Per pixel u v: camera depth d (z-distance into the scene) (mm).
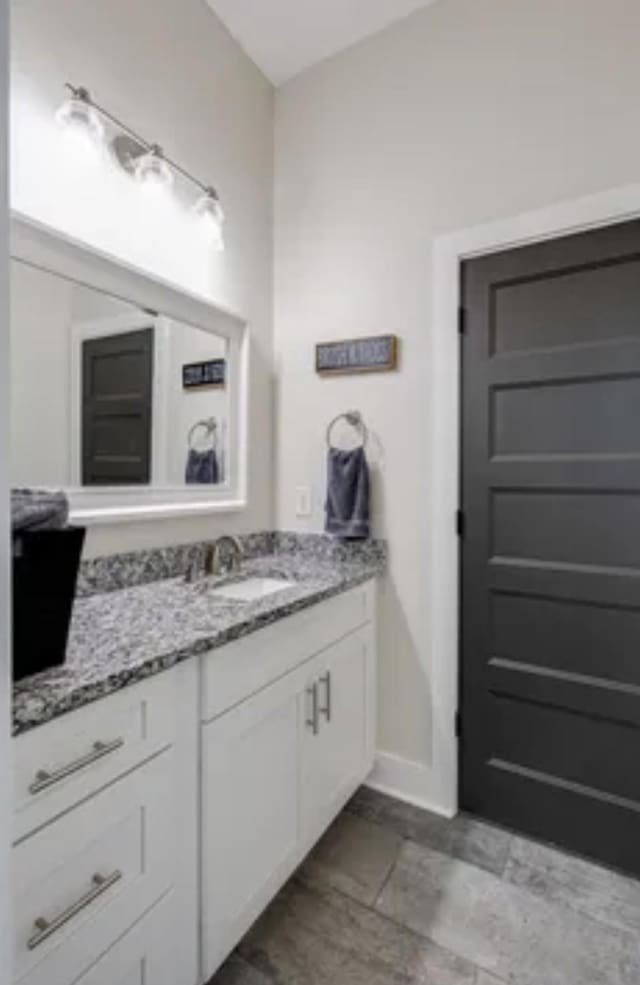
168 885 1056
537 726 1768
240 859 1252
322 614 1625
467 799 1882
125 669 942
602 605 1655
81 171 1437
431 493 1923
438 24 1902
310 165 2180
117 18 1542
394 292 1992
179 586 1648
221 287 1964
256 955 1325
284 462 2236
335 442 2113
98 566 1534
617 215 1602
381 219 2018
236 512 2057
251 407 2129
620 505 1626
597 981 1263
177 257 1761
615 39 1612
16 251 1294
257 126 2152
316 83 2164
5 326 563
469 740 1877
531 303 1747
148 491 1686
